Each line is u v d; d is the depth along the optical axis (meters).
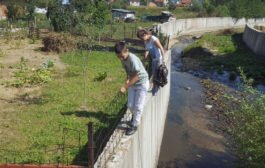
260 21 74.62
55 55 21.86
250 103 11.56
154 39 10.45
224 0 79.88
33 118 11.61
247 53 34.88
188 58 34.00
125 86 7.55
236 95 21.31
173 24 47.84
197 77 26.12
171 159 13.52
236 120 11.88
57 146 9.76
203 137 15.41
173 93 21.70
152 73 11.03
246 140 10.67
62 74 17.34
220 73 27.16
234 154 13.75
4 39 26.94
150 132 10.88
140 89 7.99
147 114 10.09
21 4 40.53
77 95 14.12
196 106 19.33
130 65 7.56
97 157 7.56
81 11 26.97
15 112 12.06
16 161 8.88
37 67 18.34
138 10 79.25
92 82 16.14
